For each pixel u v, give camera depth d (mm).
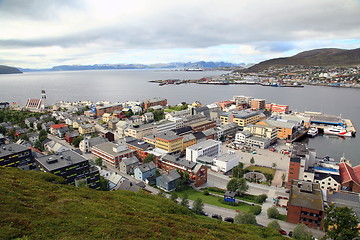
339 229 71000
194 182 126938
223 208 101000
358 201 97125
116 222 60500
